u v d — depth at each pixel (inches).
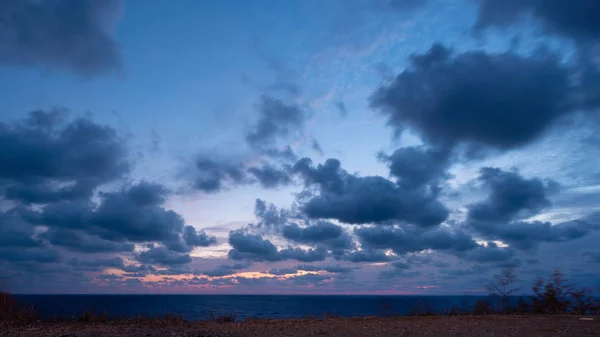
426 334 397.7
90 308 583.2
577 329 396.2
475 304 633.6
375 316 624.1
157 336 395.5
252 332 437.7
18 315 531.2
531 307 608.1
